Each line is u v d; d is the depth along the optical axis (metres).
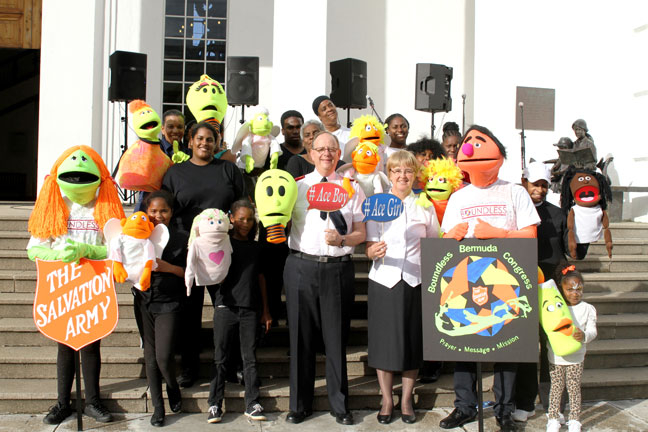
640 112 8.67
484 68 9.31
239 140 5.44
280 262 5.02
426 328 3.98
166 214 4.29
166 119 5.55
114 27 9.77
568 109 9.07
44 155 8.78
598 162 8.38
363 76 7.93
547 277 4.58
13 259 5.77
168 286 4.28
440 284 3.97
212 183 4.53
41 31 9.33
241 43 10.20
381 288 4.37
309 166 4.90
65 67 8.81
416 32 10.55
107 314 4.11
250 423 4.38
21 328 4.97
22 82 14.19
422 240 4.00
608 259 6.55
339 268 4.33
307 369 4.43
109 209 4.25
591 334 4.27
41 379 4.72
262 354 4.94
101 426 4.25
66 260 3.96
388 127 5.73
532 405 4.49
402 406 4.48
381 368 4.36
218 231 4.13
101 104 9.44
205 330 5.11
